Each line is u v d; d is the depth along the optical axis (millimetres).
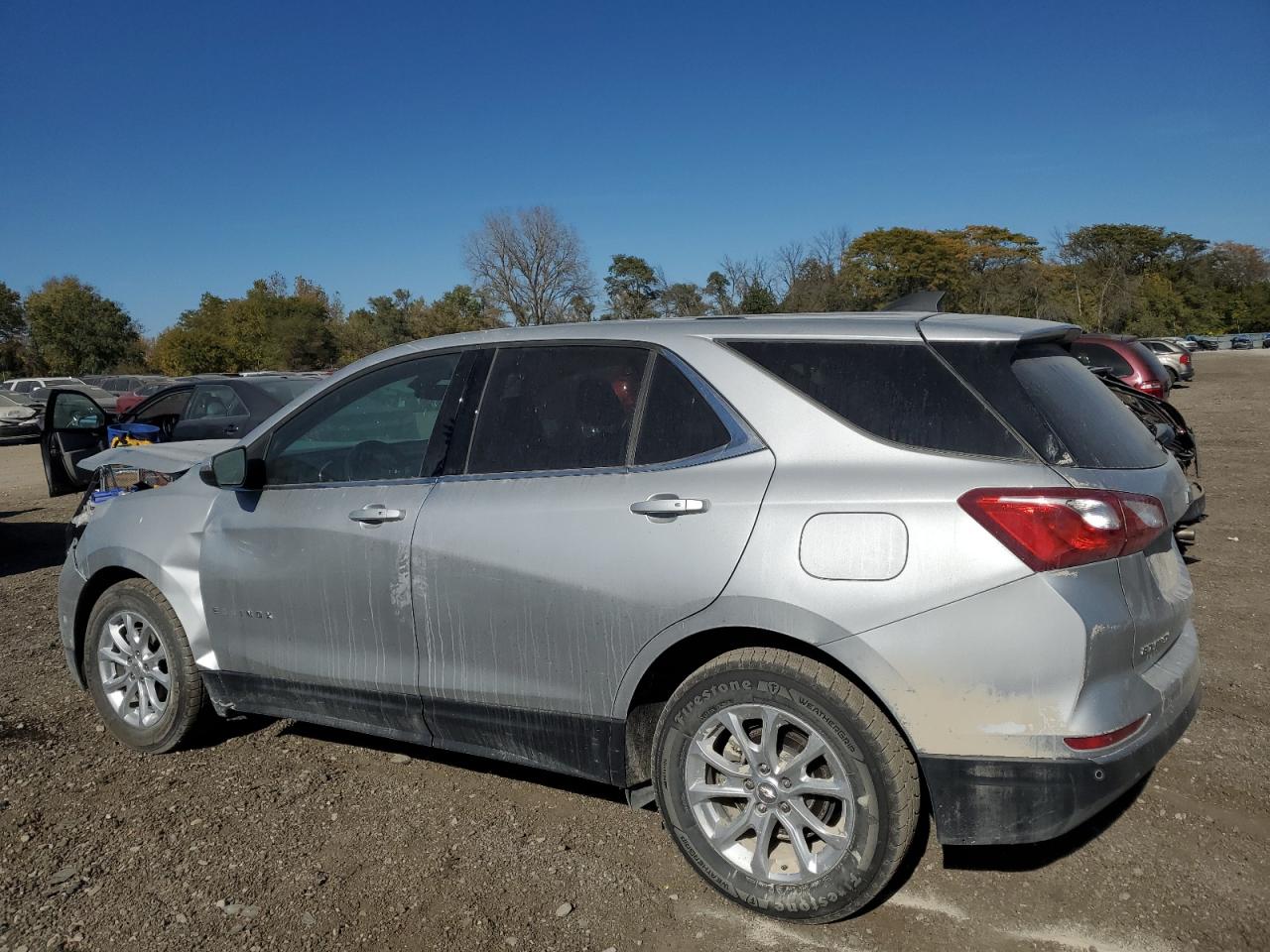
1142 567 2660
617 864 3152
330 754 4117
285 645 3703
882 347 2822
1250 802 3371
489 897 2979
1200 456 12664
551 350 3340
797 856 2750
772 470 2771
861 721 2586
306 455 3779
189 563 3965
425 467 3447
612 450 3080
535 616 3072
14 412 25156
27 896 3053
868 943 2686
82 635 4438
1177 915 2754
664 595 2820
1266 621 5371
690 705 2859
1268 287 88812
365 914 2908
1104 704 2463
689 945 2715
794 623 2631
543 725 3137
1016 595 2451
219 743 4258
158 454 5004
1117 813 3330
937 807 2545
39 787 3828
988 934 2701
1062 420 2650
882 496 2596
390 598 3395
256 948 2758
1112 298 69875
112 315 60062
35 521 11281
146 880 3133
